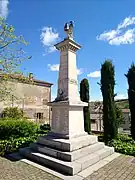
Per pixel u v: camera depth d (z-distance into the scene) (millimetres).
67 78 7406
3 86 10477
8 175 4828
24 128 10531
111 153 7109
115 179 4598
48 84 23453
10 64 9602
